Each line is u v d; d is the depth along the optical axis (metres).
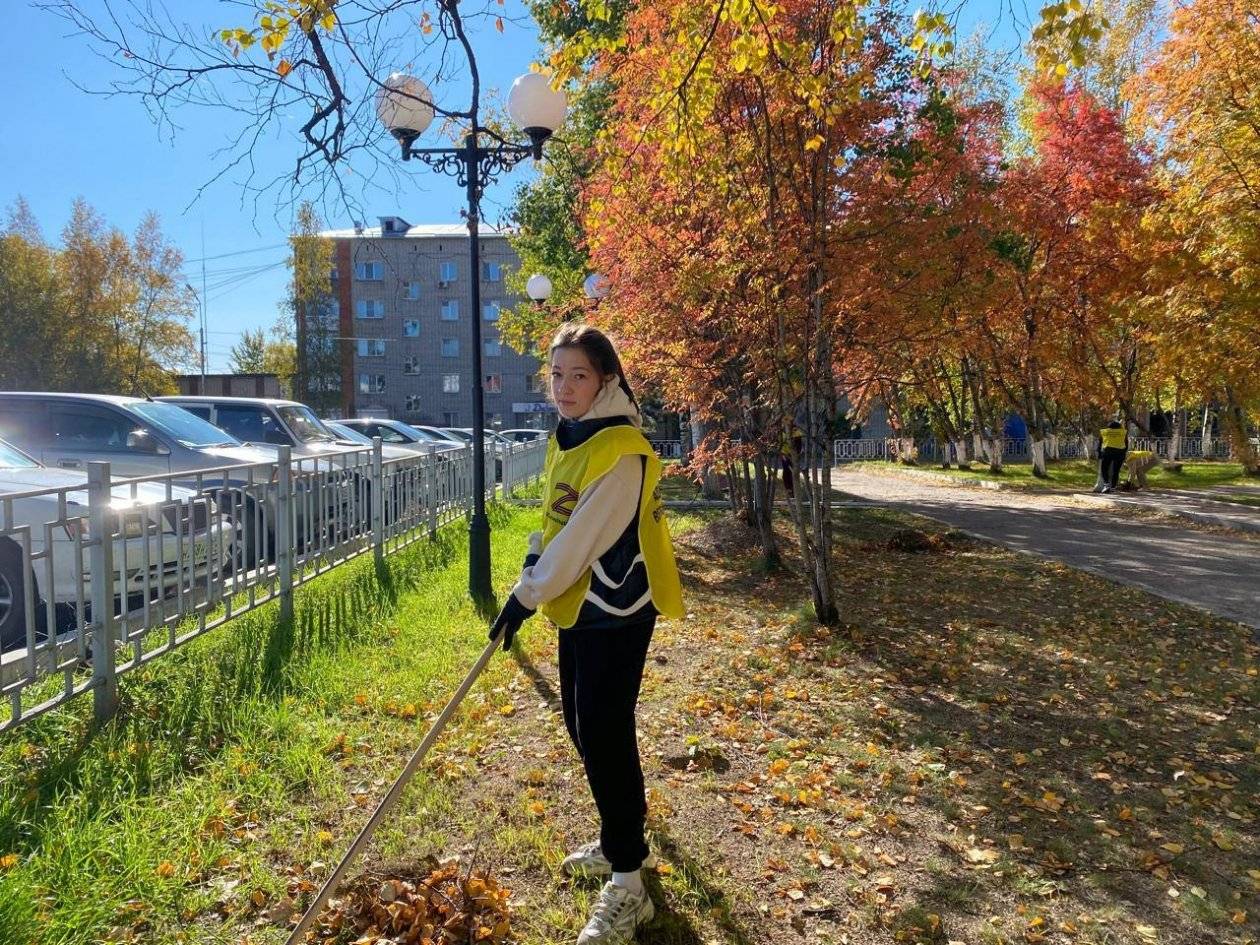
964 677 5.43
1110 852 3.24
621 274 7.87
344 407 49.91
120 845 2.94
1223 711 4.88
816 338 6.22
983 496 19.36
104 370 43.12
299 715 4.28
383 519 8.05
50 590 3.69
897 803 3.63
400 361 50.00
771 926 2.73
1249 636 6.60
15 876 2.65
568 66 5.72
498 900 2.75
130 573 4.75
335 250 45.06
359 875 2.88
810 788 3.72
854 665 5.66
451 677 5.02
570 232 16.12
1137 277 17.75
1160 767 4.07
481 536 7.10
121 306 43.66
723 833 3.32
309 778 3.62
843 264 6.02
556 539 2.49
